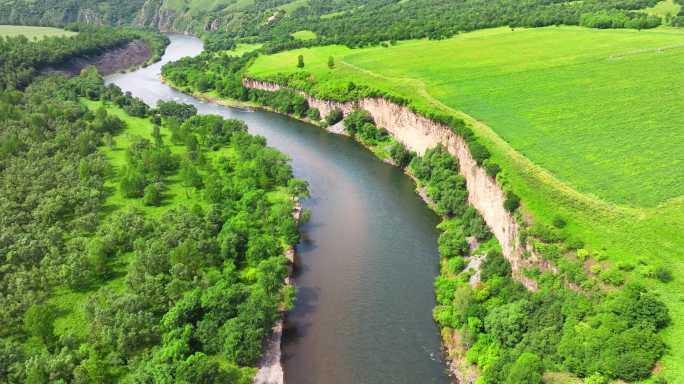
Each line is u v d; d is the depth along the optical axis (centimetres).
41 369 7525
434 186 13925
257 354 8525
